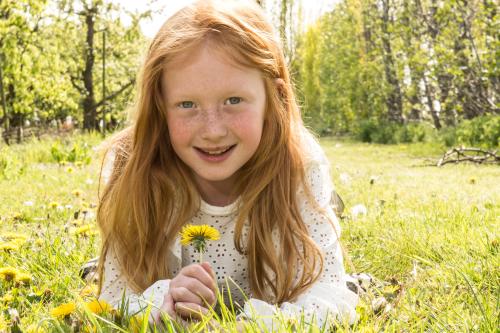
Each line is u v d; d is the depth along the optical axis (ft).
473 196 18.61
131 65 98.58
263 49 6.02
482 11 42.70
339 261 6.64
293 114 6.74
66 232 11.60
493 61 42.27
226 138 5.88
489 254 8.82
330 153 58.18
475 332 5.66
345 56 98.99
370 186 22.00
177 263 6.88
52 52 81.35
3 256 8.94
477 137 50.85
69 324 5.26
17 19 67.87
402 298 6.86
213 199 6.81
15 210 15.47
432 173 32.35
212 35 5.82
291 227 6.51
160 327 5.21
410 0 52.75
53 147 39.37
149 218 6.64
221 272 6.95
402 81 71.15
